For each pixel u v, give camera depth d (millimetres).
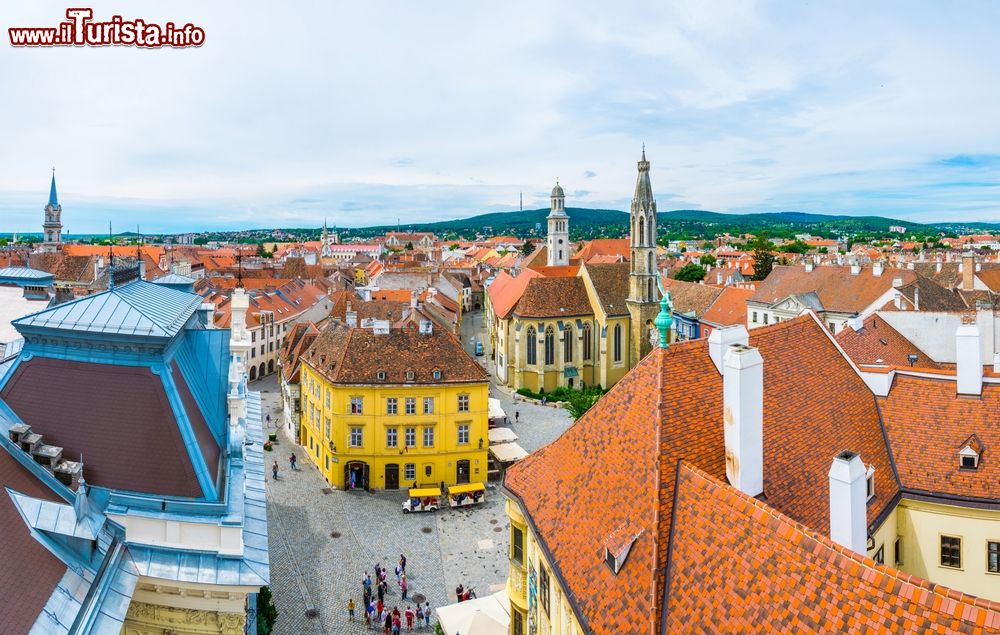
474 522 64688
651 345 117250
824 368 34531
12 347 36000
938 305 102312
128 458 26469
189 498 26109
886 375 35844
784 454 27719
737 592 18812
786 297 115125
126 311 28750
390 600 50938
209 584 24125
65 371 28203
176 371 29609
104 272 143000
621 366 119750
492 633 38719
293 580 53219
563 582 24562
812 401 31719
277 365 131625
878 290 108750
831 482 22797
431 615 49281
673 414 25797
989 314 56812
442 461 72688
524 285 120000
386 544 59844
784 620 17359
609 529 24312
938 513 31203
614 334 118500
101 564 22859
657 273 116812
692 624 19172
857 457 22781
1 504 21812
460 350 75125
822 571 17547
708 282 193750
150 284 36938
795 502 26234
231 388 30938
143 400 27453
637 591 20984
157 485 26156
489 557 57906
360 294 138375
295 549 58250
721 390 28234
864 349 55344
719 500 21422
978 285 129875
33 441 25438
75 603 20875
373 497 70000
